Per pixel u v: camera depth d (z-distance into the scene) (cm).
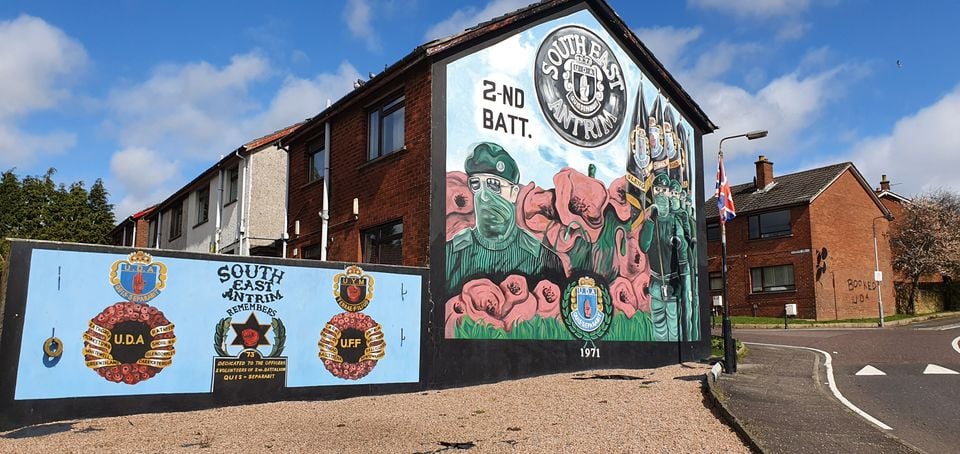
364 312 1153
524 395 1091
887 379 1258
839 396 1080
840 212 3356
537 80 1457
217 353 1020
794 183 3472
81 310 931
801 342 2050
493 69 1385
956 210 4069
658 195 1678
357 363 1134
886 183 4338
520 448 709
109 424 873
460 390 1184
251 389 1041
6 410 869
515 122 1402
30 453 704
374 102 1467
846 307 3266
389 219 1359
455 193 1285
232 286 1045
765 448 710
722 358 1655
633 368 1515
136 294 971
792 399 1036
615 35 1645
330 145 1609
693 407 945
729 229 3516
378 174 1412
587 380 1265
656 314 1603
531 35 1462
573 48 1541
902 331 2386
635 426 812
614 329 1500
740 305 3409
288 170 1811
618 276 1531
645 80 1706
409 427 828
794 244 3203
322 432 801
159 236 2722
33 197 3656
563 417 877
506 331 1313
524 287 1354
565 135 1488
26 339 891
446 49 1309
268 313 1069
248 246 1889
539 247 1392
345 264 1146
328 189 1589
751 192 3622
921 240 3938
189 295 1010
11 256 896
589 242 1486
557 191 1446
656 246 1642
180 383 988
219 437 776
